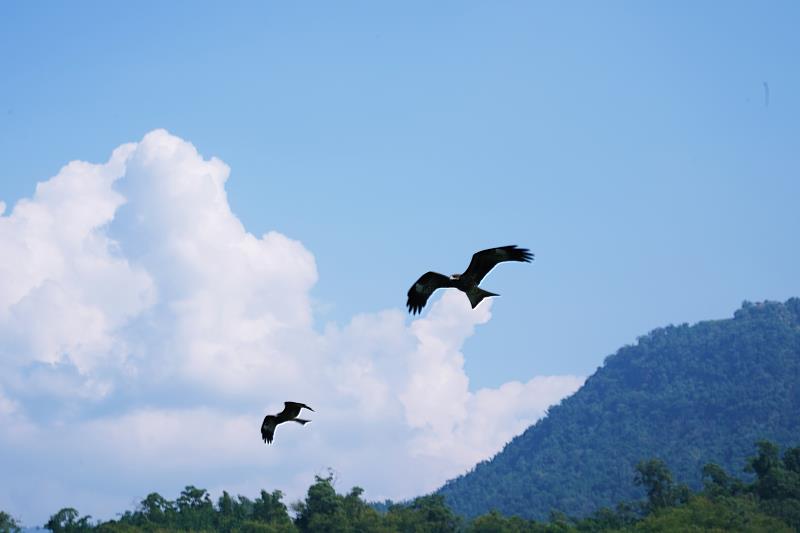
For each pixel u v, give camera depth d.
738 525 131.38
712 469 166.38
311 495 161.62
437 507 164.25
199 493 169.62
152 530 155.38
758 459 161.50
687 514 136.00
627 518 164.38
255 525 152.25
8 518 155.88
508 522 159.25
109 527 154.88
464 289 20.44
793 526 136.62
